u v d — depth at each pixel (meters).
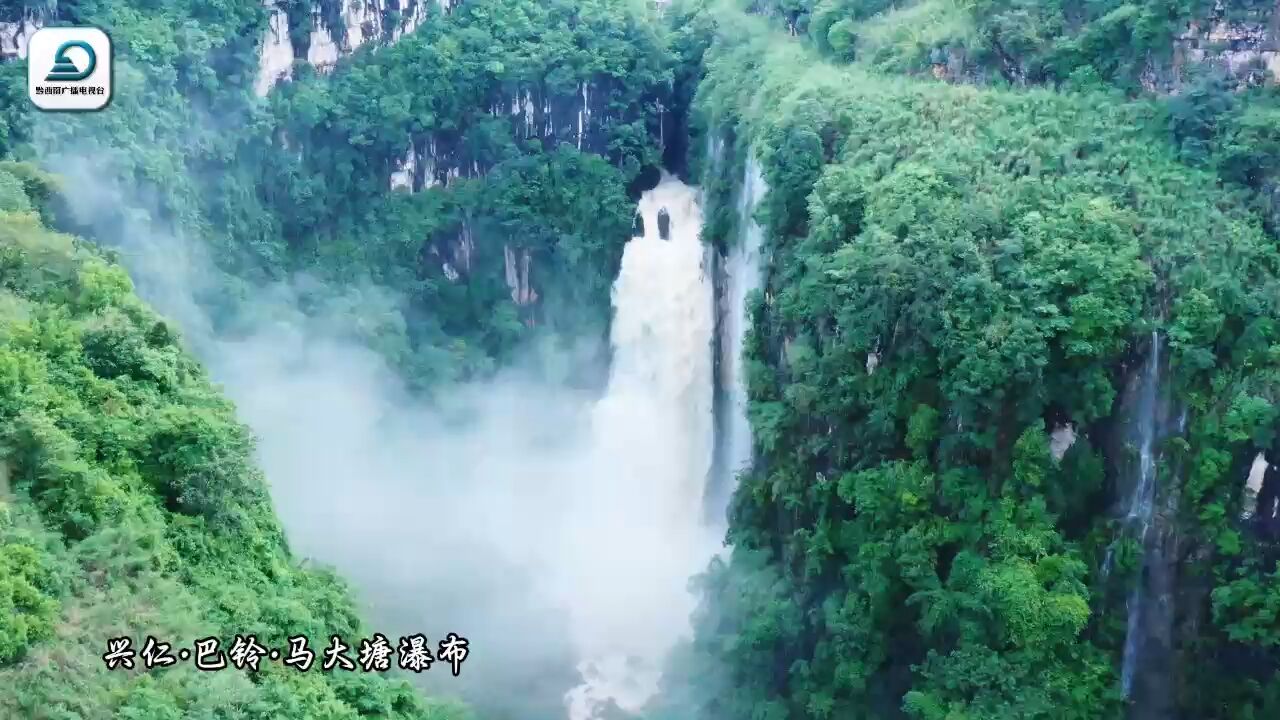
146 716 27.33
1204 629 42.66
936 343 42.50
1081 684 41.06
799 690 45.03
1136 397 42.97
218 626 31.92
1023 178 45.97
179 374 39.31
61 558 30.80
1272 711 41.47
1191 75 49.88
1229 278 42.59
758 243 56.38
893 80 54.78
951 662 41.25
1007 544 41.59
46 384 34.88
